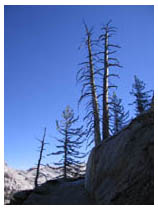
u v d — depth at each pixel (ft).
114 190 23.30
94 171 32.68
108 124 45.50
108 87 49.83
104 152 32.48
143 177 20.45
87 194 32.30
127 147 26.89
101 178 29.48
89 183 33.47
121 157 26.78
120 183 23.22
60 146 87.20
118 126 95.71
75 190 36.96
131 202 18.92
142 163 22.17
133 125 29.45
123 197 20.63
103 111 47.09
